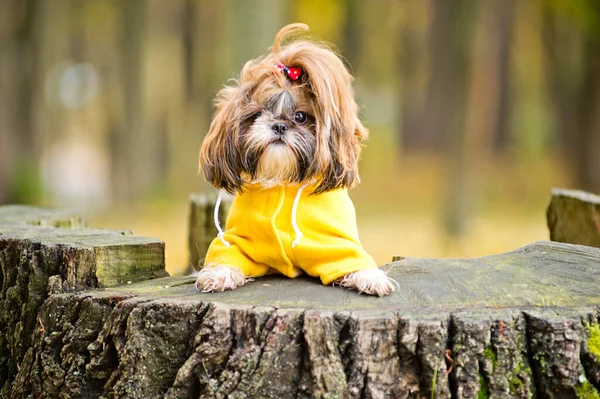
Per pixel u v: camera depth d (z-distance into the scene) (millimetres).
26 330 4230
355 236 4047
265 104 3912
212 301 3680
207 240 6586
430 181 24547
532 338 3494
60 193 22234
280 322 3477
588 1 17859
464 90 13375
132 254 4289
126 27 20984
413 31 23984
